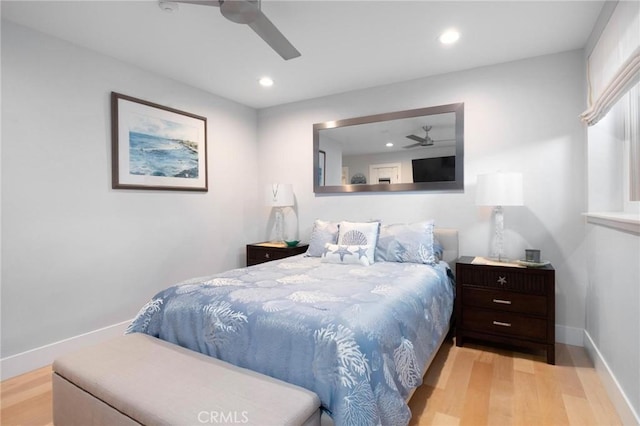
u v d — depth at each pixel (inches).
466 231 119.6
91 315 104.3
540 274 92.2
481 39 97.7
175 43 100.3
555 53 106.0
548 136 107.0
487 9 82.7
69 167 99.0
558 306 106.5
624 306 67.0
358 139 138.9
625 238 66.8
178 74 123.6
